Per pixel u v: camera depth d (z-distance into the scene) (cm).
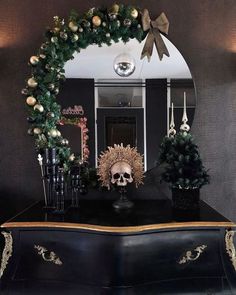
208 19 165
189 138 147
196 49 165
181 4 164
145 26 156
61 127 160
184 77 164
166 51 162
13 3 163
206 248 119
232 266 119
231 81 166
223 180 167
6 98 164
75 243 117
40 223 118
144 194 164
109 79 162
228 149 167
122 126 163
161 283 116
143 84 163
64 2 163
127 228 111
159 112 163
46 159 140
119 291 112
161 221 119
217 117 166
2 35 163
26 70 164
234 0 165
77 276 116
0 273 118
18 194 164
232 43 165
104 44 159
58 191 135
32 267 119
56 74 154
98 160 161
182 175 136
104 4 163
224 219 122
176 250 118
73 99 161
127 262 112
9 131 164
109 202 156
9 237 119
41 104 150
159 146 162
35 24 163
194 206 140
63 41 153
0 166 165
